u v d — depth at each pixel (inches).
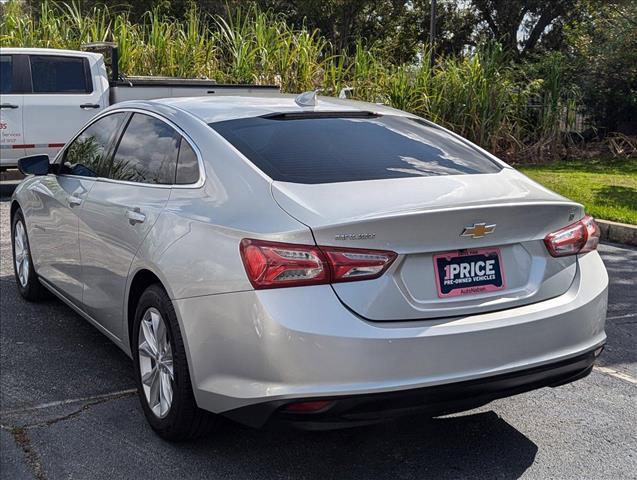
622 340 205.5
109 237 161.5
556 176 503.2
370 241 118.1
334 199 124.7
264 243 119.1
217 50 619.2
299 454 138.4
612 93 715.4
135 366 151.3
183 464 134.0
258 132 146.4
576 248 136.1
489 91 613.6
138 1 1184.8
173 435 138.9
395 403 117.5
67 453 137.6
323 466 134.3
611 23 723.4
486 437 146.7
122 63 575.5
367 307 117.3
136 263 147.3
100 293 169.8
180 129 154.3
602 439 146.9
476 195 130.2
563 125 665.6
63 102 438.0
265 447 140.7
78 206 180.5
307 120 154.7
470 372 121.0
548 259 132.6
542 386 131.3
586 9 816.9
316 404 115.3
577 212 136.7
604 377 179.6
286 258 116.8
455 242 123.3
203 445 141.1
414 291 121.0
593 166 584.1
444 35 1455.5
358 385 115.3
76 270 184.1
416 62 676.1
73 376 174.7
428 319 120.8
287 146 141.9
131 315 156.6
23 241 232.4
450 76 620.7
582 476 132.6
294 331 114.7
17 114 427.8
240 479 129.3
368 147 146.9
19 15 617.6
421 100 616.7
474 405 124.8
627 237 335.3
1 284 251.8
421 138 157.9
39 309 225.0
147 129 167.0
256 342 117.5
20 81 430.3
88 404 159.2
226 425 149.3
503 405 162.2
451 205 123.3
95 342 197.8
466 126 617.0
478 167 148.9
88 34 590.6
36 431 146.3
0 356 186.9
